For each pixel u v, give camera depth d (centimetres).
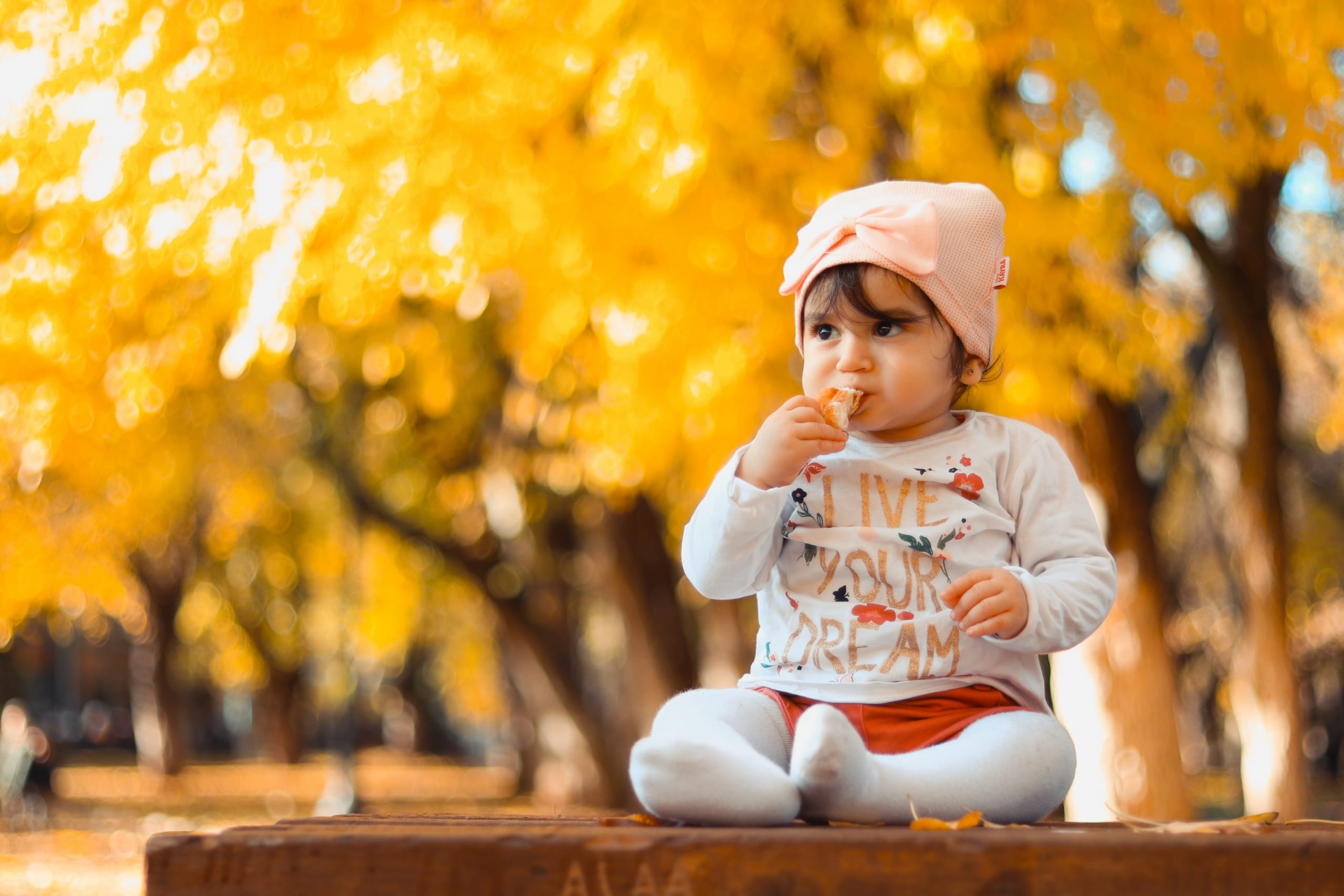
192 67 580
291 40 575
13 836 1450
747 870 150
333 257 600
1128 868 147
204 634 2828
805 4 559
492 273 660
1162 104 607
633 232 577
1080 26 586
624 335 591
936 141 573
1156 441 1241
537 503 1442
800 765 171
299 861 155
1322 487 1827
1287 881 146
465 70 559
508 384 1190
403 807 1741
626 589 1451
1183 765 810
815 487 217
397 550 1841
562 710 1600
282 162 575
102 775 2698
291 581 2075
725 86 543
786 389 655
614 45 556
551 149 582
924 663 204
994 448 220
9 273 695
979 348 219
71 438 806
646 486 1036
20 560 1202
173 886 156
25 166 657
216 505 1733
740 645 1377
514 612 1605
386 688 3366
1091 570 209
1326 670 2402
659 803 172
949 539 210
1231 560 1515
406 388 1240
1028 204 589
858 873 149
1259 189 958
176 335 718
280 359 627
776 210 588
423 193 576
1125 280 852
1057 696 851
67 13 600
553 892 151
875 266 212
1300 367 1488
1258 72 613
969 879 148
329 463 1537
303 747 3284
